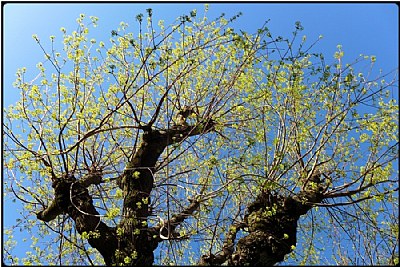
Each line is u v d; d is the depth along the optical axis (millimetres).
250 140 7238
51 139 8195
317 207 8172
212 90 8430
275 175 7684
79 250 7230
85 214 6730
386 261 7383
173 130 8078
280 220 7051
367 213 8102
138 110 8906
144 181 7426
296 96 7945
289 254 7340
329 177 7961
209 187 8500
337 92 7824
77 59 7867
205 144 8641
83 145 7965
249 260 6512
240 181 7082
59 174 8148
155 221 7516
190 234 7059
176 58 8188
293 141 8094
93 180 7727
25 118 7844
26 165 7738
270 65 7941
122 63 8227
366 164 7652
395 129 7785
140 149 7680
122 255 6520
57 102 8242
